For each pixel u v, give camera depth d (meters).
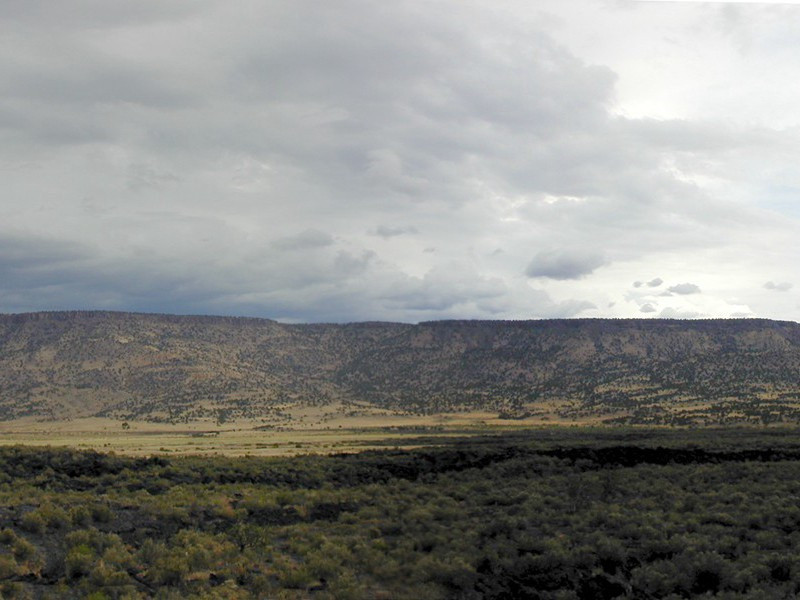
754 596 22.09
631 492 41.34
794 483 42.56
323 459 60.19
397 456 62.97
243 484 43.47
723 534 29.91
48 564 21.81
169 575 22.30
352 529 31.00
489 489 43.91
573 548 27.73
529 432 134.12
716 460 59.25
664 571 25.03
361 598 22.17
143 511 30.08
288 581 23.17
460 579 24.11
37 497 31.31
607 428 146.75
